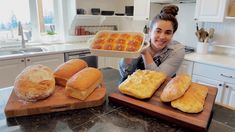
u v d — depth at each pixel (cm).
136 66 119
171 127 66
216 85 198
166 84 88
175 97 72
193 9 253
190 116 66
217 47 244
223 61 198
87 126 66
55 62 236
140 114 74
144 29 299
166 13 119
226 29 231
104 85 97
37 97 75
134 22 321
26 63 215
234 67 179
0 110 76
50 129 64
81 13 294
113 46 94
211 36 238
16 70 210
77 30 308
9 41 255
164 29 115
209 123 69
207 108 71
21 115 71
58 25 299
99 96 81
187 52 242
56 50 238
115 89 98
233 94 187
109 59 285
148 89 80
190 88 82
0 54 234
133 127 66
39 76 78
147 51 114
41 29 285
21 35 249
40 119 70
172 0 243
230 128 67
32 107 71
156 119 71
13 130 63
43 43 282
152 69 112
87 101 78
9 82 208
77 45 278
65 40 300
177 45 129
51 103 74
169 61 122
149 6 265
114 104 82
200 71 207
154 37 119
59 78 88
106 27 343
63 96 80
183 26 269
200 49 240
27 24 270
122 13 342
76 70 93
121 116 73
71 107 76
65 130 64
